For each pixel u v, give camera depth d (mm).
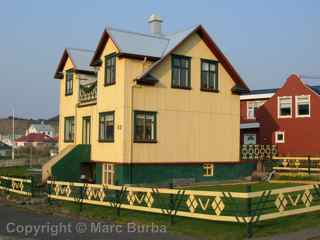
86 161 30875
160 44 30266
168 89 29578
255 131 43156
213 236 14758
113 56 29141
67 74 35812
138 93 28359
